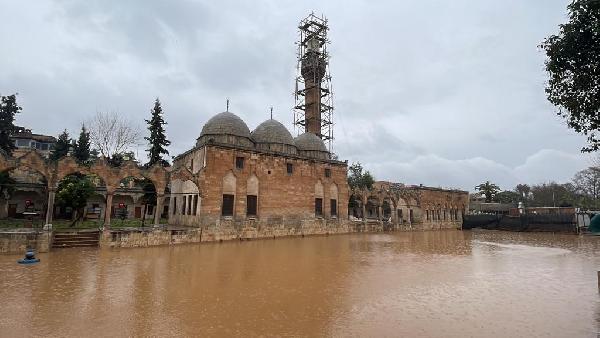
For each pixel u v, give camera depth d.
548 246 30.03
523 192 107.94
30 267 16.42
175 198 37.22
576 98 10.01
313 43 54.12
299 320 9.61
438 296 12.26
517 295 12.45
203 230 28.31
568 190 90.94
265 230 33.09
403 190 53.19
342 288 13.30
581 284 14.30
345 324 9.29
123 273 15.48
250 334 8.55
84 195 28.06
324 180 40.81
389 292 12.79
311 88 53.62
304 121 54.56
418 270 17.27
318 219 38.62
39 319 9.48
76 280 13.99
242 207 32.59
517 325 9.23
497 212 71.06
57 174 22.73
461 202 63.31
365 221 45.22
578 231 43.91
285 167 36.88
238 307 10.77
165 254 21.30
